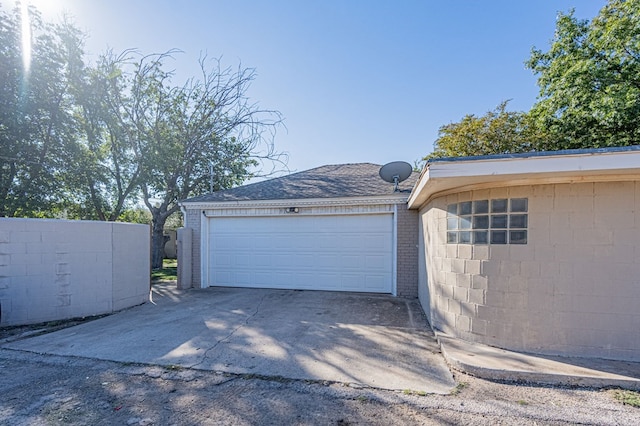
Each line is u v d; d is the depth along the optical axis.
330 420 2.71
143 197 16.08
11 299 5.55
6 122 10.95
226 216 9.49
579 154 3.31
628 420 2.63
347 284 8.62
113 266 6.68
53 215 13.67
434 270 5.30
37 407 2.92
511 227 4.08
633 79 11.79
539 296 3.92
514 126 14.62
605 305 3.70
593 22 12.98
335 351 4.30
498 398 3.02
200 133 16.36
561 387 3.21
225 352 4.29
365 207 8.46
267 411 2.85
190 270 9.52
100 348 4.47
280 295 8.20
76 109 13.91
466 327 4.45
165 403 2.99
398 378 3.48
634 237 3.61
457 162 3.72
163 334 5.09
